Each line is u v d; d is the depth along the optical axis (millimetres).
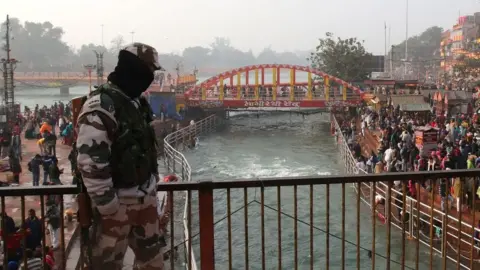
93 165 3439
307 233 21719
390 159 28031
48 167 24094
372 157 29531
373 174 5102
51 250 13391
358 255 5215
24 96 129250
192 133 54531
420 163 23312
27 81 128500
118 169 3619
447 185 5367
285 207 25797
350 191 27859
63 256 4535
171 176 24359
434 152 23734
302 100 64562
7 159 30391
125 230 3703
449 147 24094
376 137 40844
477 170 5328
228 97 67250
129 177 3645
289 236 21469
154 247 3871
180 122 59312
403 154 26562
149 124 3893
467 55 93750
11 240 11812
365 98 63094
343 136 44438
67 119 48312
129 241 3867
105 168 3475
